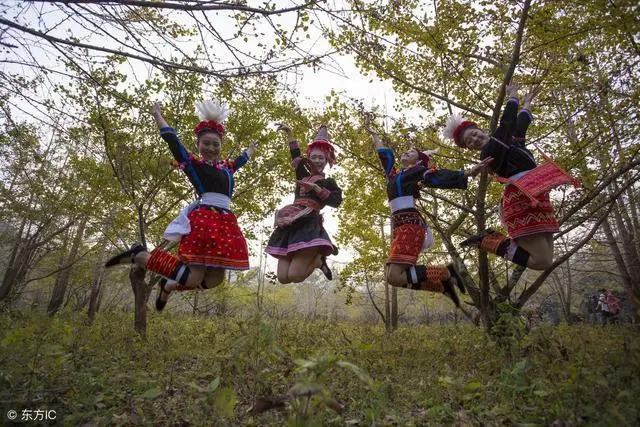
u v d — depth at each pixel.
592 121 6.71
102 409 3.15
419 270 4.60
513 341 4.73
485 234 4.61
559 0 5.23
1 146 9.28
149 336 7.52
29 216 12.66
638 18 4.51
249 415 2.94
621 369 3.00
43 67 4.21
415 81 7.69
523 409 2.78
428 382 3.76
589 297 18.44
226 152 9.12
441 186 4.48
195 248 3.84
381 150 5.32
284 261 4.80
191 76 5.18
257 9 3.81
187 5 3.71
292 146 5.30
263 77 4.46
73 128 7.44
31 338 4.17
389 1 5.57
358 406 3.15
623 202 12.47
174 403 3.27
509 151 4.43
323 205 4.94
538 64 6.58
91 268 16.38
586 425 2.37
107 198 9.33
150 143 8.45
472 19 6.34
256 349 3.06
